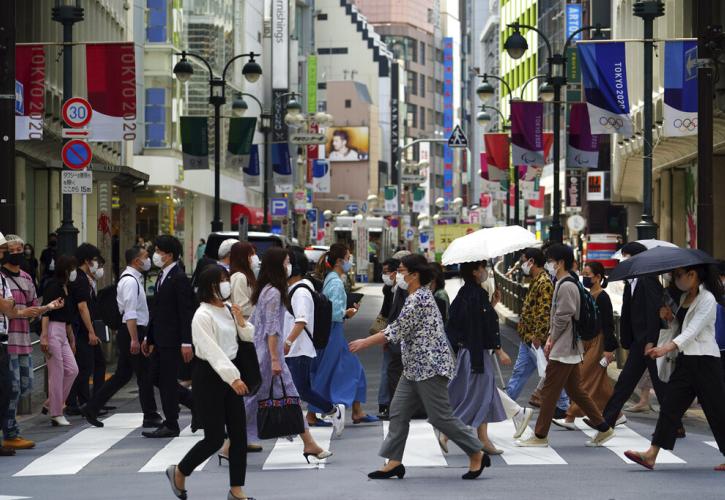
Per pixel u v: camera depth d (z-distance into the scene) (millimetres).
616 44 55844
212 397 23938
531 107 84562
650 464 27719
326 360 34969
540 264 34594
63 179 49375
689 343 27422
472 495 24609
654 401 41656
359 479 27062
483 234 31062
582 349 31266
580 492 24875
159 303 34156
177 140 137125
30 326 37125
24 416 39281
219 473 28562
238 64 175000
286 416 28547
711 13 41656
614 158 133375
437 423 26844
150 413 35688
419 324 26750
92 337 38781
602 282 35531
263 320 28594
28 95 50375
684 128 52875
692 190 98688
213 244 67375
